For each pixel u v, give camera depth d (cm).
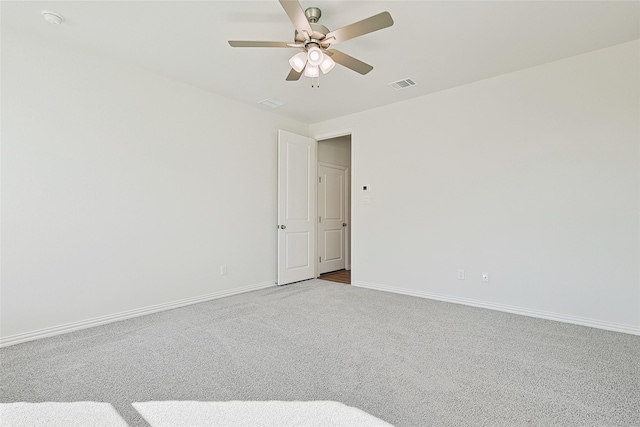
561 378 190
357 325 283
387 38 260
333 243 578
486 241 339
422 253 386
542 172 307
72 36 256
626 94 269
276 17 234
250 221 419
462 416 154
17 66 244
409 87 362
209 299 369
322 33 213
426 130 384
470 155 351
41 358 216
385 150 421
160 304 325
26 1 212
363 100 402
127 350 229
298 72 247
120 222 297
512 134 324
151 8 221
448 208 366
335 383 184
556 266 299
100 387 180
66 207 266
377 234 427
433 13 228
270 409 160
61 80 264
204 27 245
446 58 295
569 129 294
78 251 271
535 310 309
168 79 336
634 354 223
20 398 169
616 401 166
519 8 223
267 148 444
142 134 314
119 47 274
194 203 356
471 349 231
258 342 244
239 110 407
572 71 293
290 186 461
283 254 450
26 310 245
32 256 248
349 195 615
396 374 195
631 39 264
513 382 185
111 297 290
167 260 332
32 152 249
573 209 291
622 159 271
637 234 264
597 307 279
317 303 356
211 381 187
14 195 241
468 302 350
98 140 284
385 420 151
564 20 237
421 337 254
